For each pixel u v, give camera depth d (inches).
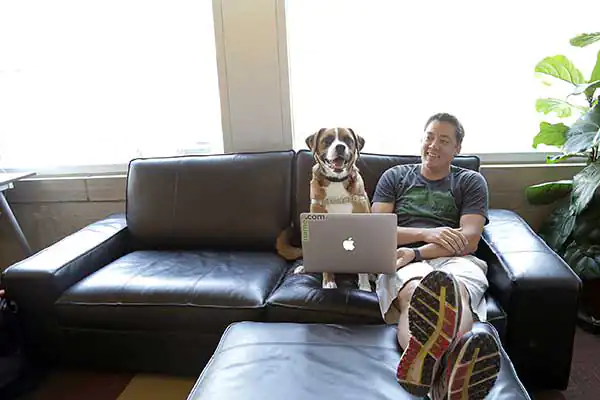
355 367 46.8
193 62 99.1
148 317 67.7
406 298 57.5
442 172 74.9
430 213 73.1
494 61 92.5
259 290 67.6
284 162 86.7
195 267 76.6
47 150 108.8
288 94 94.0
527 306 59.4
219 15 91.4
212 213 86.6
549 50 91.1
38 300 71.4
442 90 95.0
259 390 44.1
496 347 39.0
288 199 86.0
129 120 104.7
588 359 72.7
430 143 72.7
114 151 106.7
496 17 90.2
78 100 105.0
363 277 69.2
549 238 88.1
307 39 95.0
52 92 105.3
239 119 96.7
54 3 99.3
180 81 100.7
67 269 73.1
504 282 61.4
